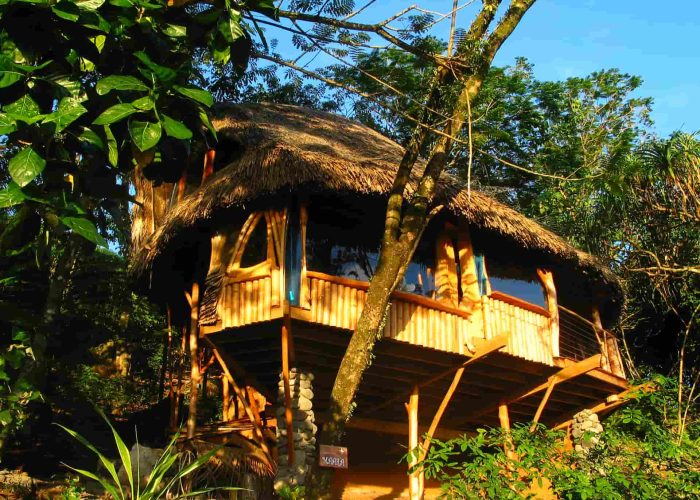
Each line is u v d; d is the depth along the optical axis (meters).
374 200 10.91
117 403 15.95
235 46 5.54
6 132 4.12
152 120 4.41
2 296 11.85
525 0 9.26
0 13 4.41
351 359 8.40
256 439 11.15
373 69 8.91
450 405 13.55
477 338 11.48
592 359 12.49
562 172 21.52
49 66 4.57
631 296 17.98
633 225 17.84
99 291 14.84
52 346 12.88
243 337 10.30
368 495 12.70
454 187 11.25
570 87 23.19
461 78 8.34
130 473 6.12
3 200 4.16
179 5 5.29
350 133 13.06
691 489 8.71
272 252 9.98
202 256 11.63
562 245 12.64
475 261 12.12
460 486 8.05
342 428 8.24
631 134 21.72
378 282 8.64
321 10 6.70
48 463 11.83
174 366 17.34
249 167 10.10
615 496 8.16
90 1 4.56
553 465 8.44
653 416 14.38
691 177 16.59
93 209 5.22
